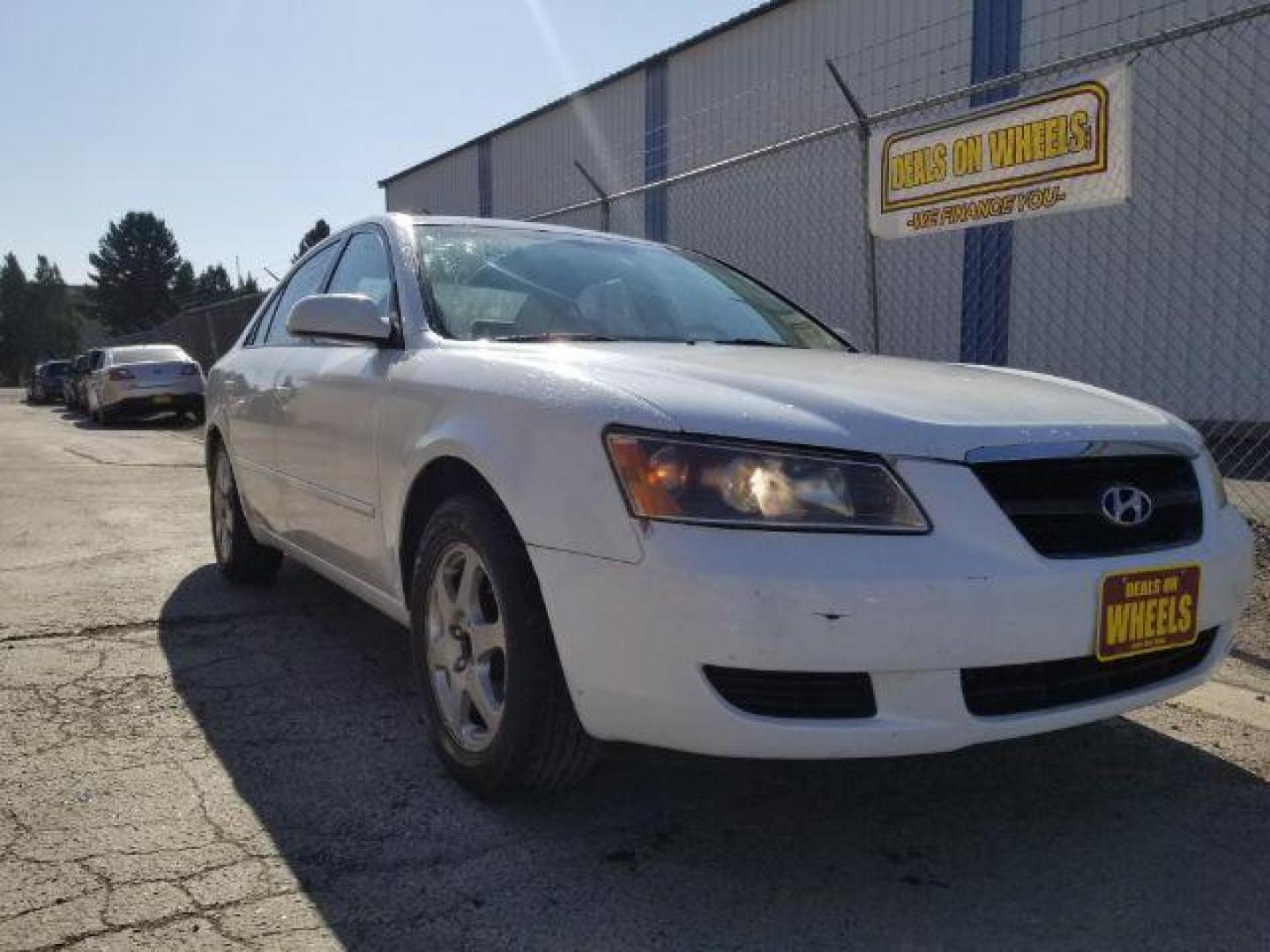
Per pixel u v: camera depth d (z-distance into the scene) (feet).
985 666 7.41
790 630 7.09
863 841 8.54
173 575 17.63
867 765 9.99
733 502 7.36
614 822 8.80
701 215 49.19
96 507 25.43
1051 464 7.93
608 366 8.91
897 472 7.51
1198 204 31.09
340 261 14.02
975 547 7.41
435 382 9.87
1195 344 31.37
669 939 7.11
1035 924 7.34
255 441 14.82
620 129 54.95
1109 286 33.45
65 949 6.84
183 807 8.95
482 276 11.89
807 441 7.52
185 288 310.86
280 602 15.79
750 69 45.98
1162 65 31.63
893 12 39.50
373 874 7.90
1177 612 8.25
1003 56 35.86
